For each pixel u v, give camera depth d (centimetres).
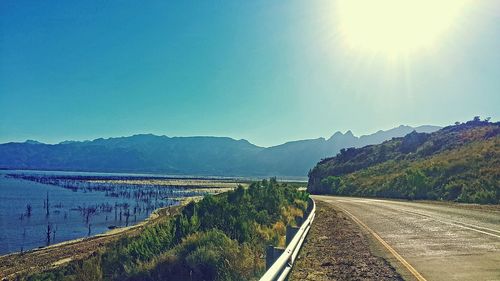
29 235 4906
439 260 1056
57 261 2864
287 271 822
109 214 7300
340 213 2547
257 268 1148
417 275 903
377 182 5538
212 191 13862
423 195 4162
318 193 7206
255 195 2411
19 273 2519
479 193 3309
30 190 14112
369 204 3356
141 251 1546
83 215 7125
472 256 1096
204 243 1316
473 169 4028
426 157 6475
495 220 1967
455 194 3675
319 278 924
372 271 968
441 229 1667
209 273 1190
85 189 15250
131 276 1328
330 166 9919
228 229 1580
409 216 2244
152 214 6819
